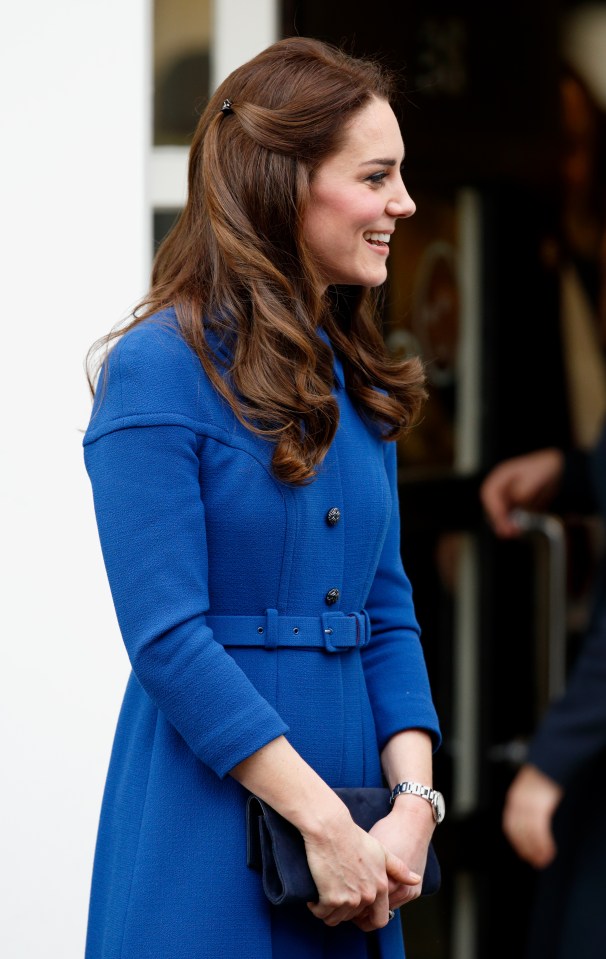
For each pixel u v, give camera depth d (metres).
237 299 5.98
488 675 13.37
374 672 6.72
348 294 6.72
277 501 5.90
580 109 14.47
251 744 5.56
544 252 14.09
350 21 11.23
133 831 6.03
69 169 8.80
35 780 8.88
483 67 13.16
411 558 12.56
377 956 6.31
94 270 8.83
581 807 11.33
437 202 12.81
